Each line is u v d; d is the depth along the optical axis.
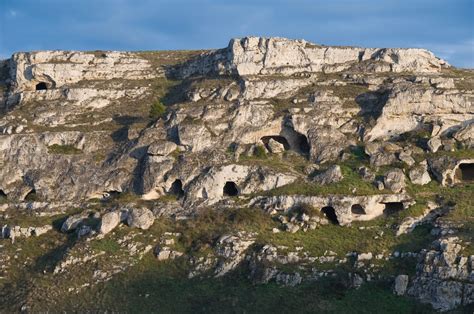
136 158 174.62
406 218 149.38
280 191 159.75
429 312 125.44
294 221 152.25
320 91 182.75
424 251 135.00
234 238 147.62
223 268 142.62
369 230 149.75
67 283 142.25
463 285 125.44
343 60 196.88
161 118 180.88
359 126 175.25
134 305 135.25
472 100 175.25
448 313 124.19
